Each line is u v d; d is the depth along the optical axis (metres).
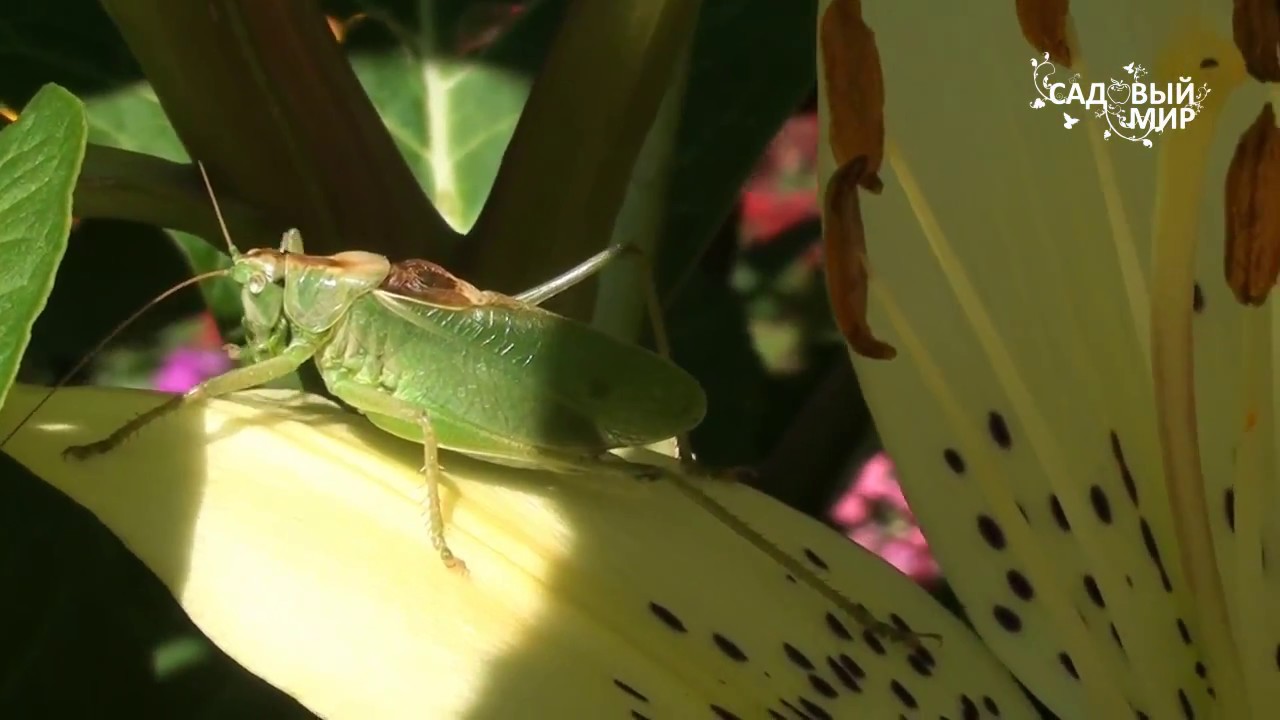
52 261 0.11
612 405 0.15
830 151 0.15
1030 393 0.15
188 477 0.13
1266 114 0.14
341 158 0.16
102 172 0.16
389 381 0.15
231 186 0.16
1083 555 0.15
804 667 0.14
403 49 0.21
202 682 0.18
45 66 0.20
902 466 0.15
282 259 0.15
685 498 0.15
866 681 0.15
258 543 0.13
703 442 0.22
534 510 0.14
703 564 0.15
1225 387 0.16
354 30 0.21
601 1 0.15
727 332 0.23
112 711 0.17
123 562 0.18
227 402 0.14
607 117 0.15
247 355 0.16
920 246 0.16
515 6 0.21
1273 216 0.14
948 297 0.16
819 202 0.15
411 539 0.13
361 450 0.14
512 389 0.15
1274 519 0.15
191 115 0.16
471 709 0.13
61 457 0.13
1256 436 0.15
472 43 0.21
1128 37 0.16
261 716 0.17
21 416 0.13
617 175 0.16
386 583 0.13
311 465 0.13
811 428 0.19
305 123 0.16
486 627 0.13
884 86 0.16
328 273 0.15
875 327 0.15
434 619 0.13
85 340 0.20
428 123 0.21
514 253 0.16
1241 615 0.15
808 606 0.15
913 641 0.15
